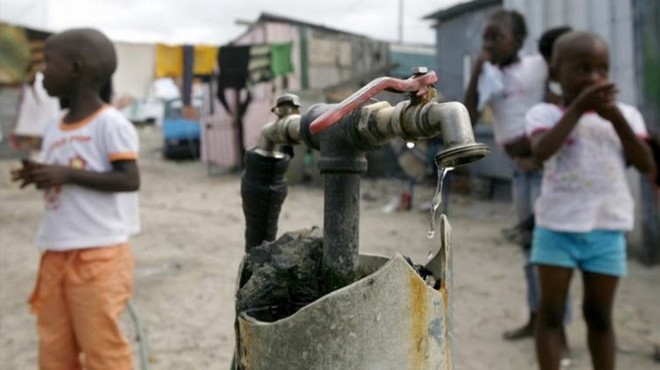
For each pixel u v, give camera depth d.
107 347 2.06
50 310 2.09
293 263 0.82
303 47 12.23
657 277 4.88
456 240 6.49
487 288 4.60
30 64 7.18
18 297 4.32
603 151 2.26
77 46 2.11
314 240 0.87
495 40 3.35
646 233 5.27
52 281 2.08
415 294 0.72
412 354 0.72
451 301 0.79
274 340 0.69
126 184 2.10
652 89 5.32
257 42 13.19
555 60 2.34
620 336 3.55
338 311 0.67
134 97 8.57
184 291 4.51
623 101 5.47
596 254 2.27
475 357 3.23
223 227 7.36
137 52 8.54
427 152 8.76
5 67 7.07
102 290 2.04
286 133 0.91
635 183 5.33
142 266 5.29
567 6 5.96
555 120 2.32
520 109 3.32
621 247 2.29
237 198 10.02
